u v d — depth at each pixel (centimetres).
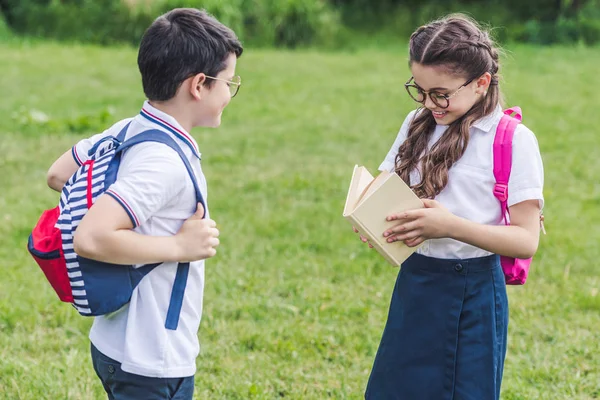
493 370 302
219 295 546
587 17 2422
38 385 410
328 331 496
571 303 540
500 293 306
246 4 2092
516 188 288
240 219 702
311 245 648
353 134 1055
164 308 260
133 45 1995
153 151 253
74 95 1262
